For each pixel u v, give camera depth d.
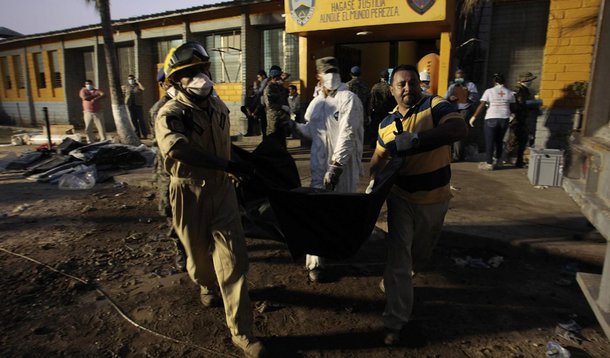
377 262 4.44
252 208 3.67
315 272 3.98
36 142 14.02
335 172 3.64
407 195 3.00
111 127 21.23
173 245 5.00
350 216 2.77
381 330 3.23
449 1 8.94
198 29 15.88
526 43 9.33
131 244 5.05
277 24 14.06
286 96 10.16
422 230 3.07
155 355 2.96
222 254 2.93
